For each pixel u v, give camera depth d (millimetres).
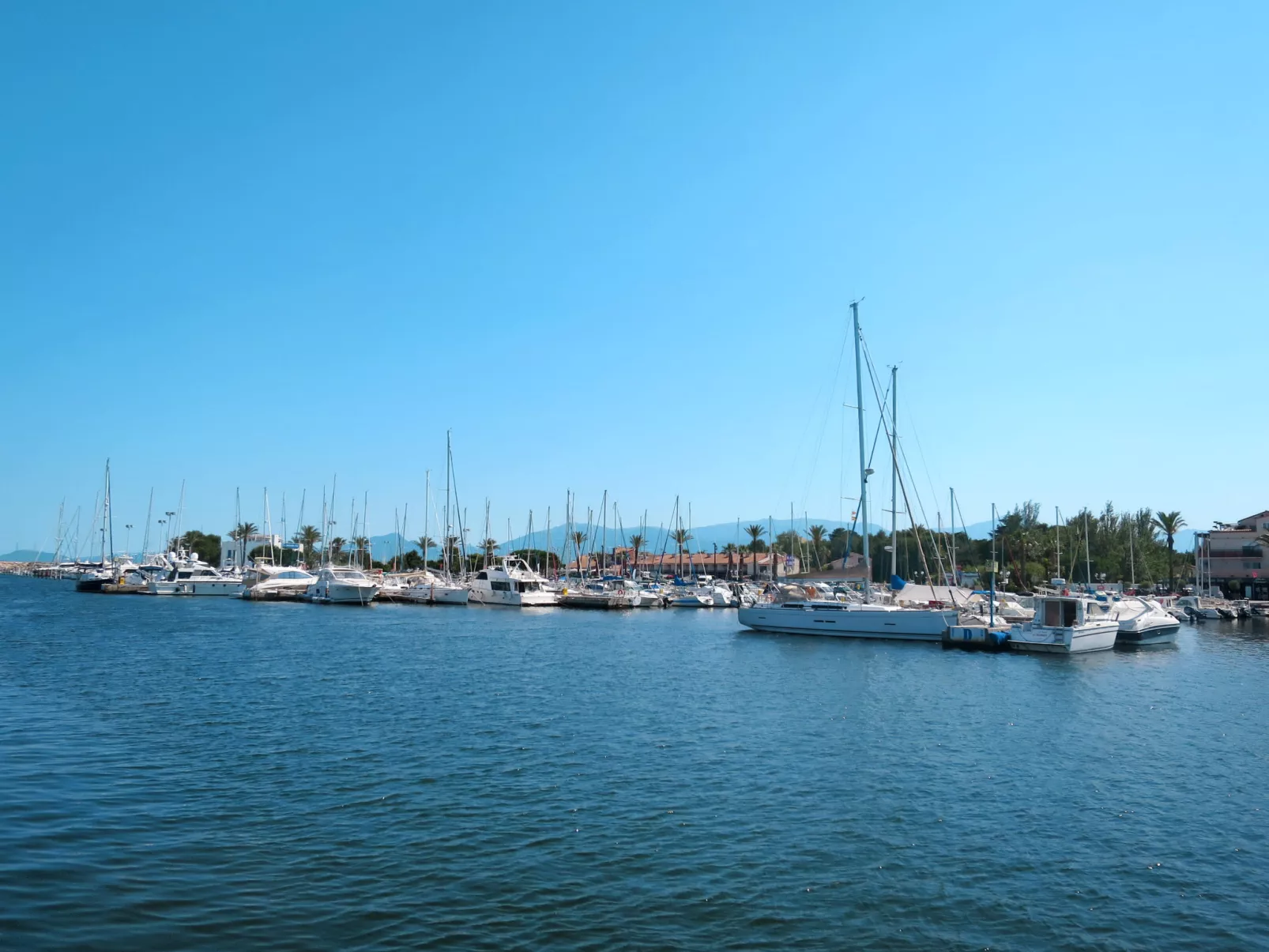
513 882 16047
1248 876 17094
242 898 15047
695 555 189125
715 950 13602
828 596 69188
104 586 123625
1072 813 20875
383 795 21234
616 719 31375
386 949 13328
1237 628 84938
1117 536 128875
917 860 17578
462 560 113688
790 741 28094
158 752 25250
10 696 34500
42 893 14914
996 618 61719
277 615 84625
